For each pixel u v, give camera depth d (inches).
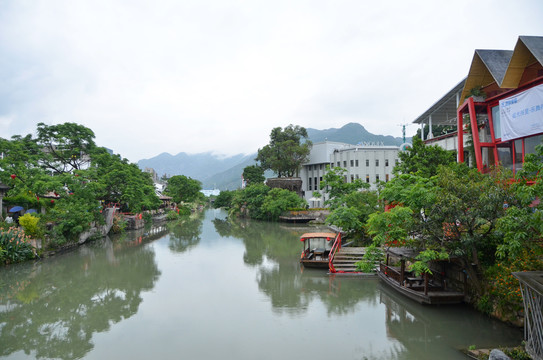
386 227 562.6
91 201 1390.3
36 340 488.4
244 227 1996.8
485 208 435.5
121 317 570.3
